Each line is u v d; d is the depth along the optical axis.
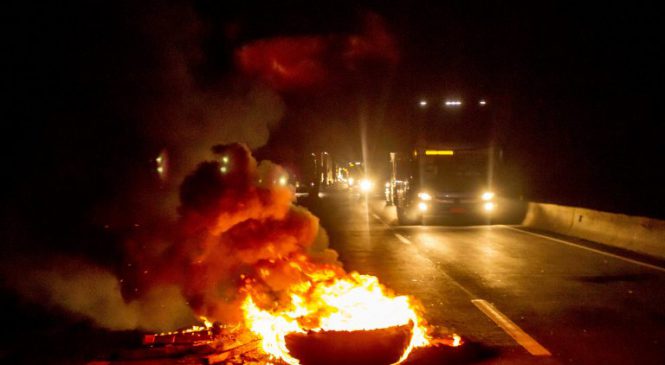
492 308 10.67
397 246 19.44
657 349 8.29
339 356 6.77
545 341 8.63
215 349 7.76
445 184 27.44
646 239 18.05
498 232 24.00
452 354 7.96
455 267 15.17
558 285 12.79
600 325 9.54
